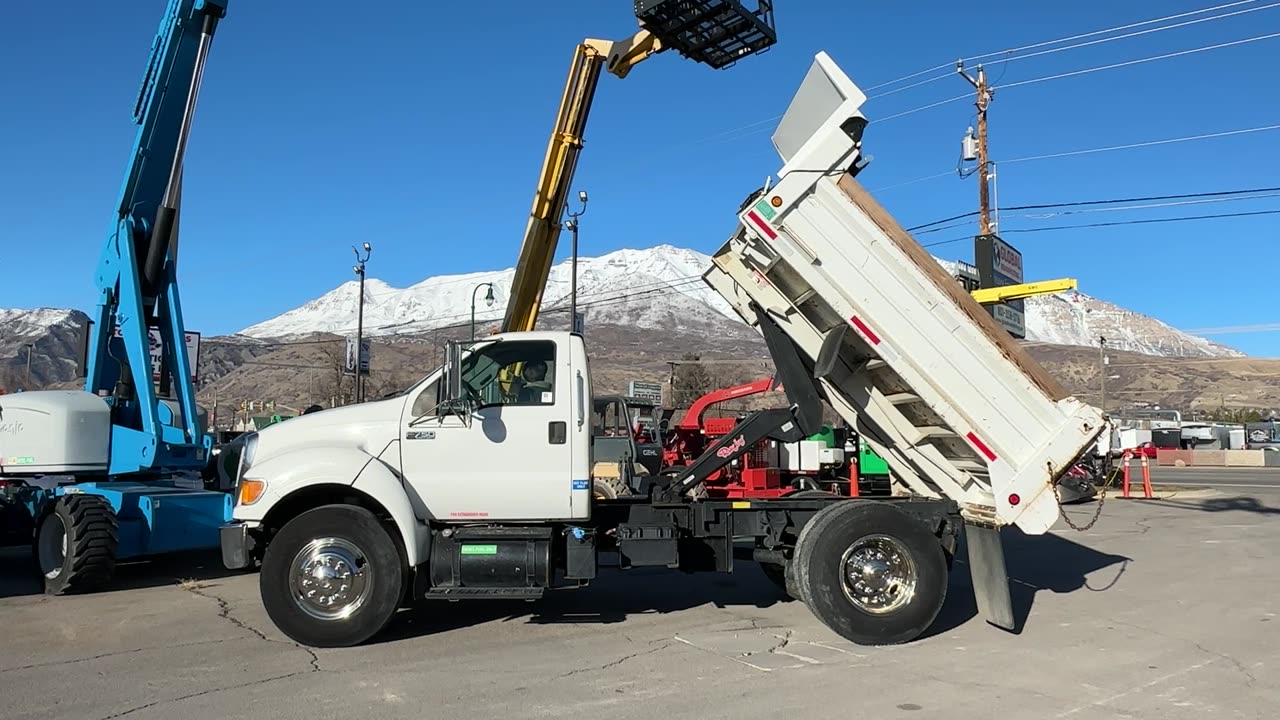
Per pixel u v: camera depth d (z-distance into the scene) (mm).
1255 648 7129
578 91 14164
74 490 10125
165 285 10906
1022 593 9500
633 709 5582
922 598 7258
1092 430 7062
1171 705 5688
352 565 7094
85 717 5410
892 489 9203
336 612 7070
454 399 7109
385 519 7414
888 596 7309
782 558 8055
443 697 5812
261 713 5488
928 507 7883
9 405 10617
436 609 8586
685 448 14273
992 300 23453
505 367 7602
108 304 11055
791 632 7676
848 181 7348
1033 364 7258
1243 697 5852
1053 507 7094
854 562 7309
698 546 8062
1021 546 13078
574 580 7551
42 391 11094
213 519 10133
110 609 8562
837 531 7273
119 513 9672
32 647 7105
